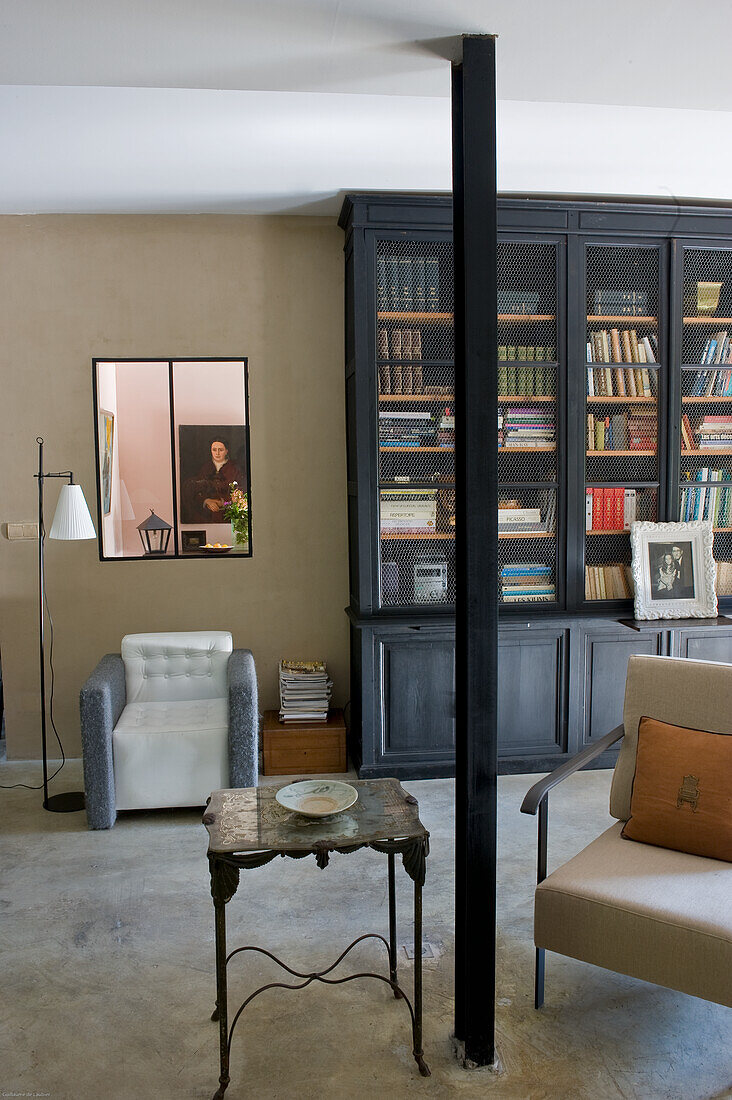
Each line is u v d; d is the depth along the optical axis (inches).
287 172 149.3
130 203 166.6
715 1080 83.9
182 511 187.3
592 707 170.6
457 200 84.3
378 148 138.0
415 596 165.6
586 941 87.2
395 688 164.1
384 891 123.0
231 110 122.0
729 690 102.3
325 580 184.7
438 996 97.9
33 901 120.4
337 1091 82.4
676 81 91.5
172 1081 84.4
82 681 181.0
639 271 167.3
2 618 178.5
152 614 181.8
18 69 87.5
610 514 171.3
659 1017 94.1
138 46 82.1
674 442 170.9
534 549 168.9
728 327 172.4
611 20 77.4
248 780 147.2
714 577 169.9
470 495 83.7
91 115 123.4
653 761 100.2
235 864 80.9
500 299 163.5
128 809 147.2
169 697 164.1
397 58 85.3
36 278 173.5
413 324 161.8
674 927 82.0
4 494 176.4
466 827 85.4
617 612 171.2
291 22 77.0
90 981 101.3
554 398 167.2
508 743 168.6
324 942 109.0
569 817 147.1
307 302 179.0
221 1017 81.7
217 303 177.2
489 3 73.7
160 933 111.6
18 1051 89.0
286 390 180.2
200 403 186.9
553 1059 87.0
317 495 182.9
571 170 152.0
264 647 185.0
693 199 169.8
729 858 93.6
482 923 85.6
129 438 195.3
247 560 182.7
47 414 176.1
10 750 181.3
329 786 96.6
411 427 163.3
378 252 159.6
